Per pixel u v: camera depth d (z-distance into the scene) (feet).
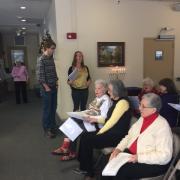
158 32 18.67
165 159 6.27
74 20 16.80
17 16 23.91
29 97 28.86
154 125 6.67
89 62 17.51
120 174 6.59
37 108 22.11
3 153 11.75
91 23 17.17
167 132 6.45
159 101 6.81
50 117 13.93
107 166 6.70
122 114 8.32
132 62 18.43
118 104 8.43
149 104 6.70
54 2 16.66
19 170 9.97
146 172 6.48
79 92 15.46
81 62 15.51
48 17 21.30
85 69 15.70
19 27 30.96
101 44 17.52
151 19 18.38
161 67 19.16
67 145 10.92
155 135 6.57
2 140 13.61
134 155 6.73
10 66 36.14
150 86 11.88
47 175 9.50
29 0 17.85
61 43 16.75
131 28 18.04
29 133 14.73
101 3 17.17
